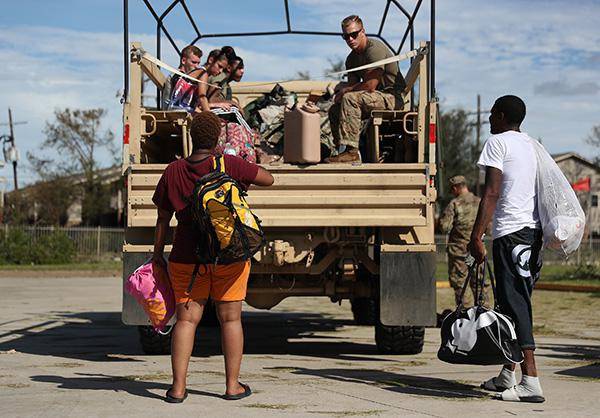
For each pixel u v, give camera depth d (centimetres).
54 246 5450
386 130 1276
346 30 1258
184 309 806
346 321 1862
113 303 2370
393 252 1120
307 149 1111
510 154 843
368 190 1116
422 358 1177
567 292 2839
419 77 1138
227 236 767
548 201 837
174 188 805
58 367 1057
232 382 816
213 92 1314
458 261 1589
